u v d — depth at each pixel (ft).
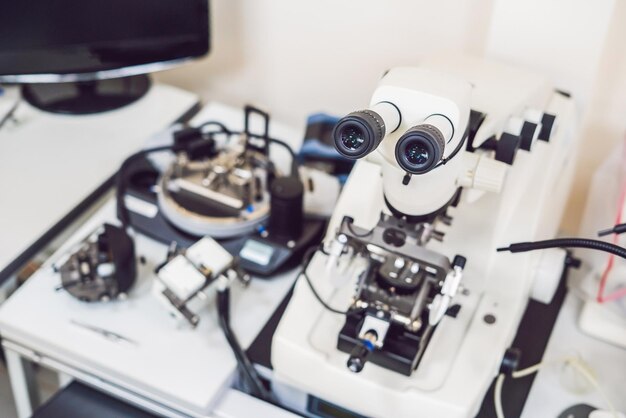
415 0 5.32
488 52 4.66
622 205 4.35
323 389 3.95
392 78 3.20
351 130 2.93
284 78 6.16
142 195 4.97
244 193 4.81
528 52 4.57
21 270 4.89
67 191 5.15
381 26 5.55
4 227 4.87
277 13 5.80
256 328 4.46
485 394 4.17
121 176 4.99
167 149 5.06
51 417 4.42
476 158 3.46
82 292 4.47
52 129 5.64
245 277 4.56
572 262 4.52
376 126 2.89
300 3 5.67
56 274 4.64
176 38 5.58
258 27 5.94
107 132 5.66
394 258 3.71
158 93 6.09
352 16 5.58
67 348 4.27
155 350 4.29
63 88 5.94
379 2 5.43
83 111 5.78
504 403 4.19
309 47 5.88
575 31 4.39
